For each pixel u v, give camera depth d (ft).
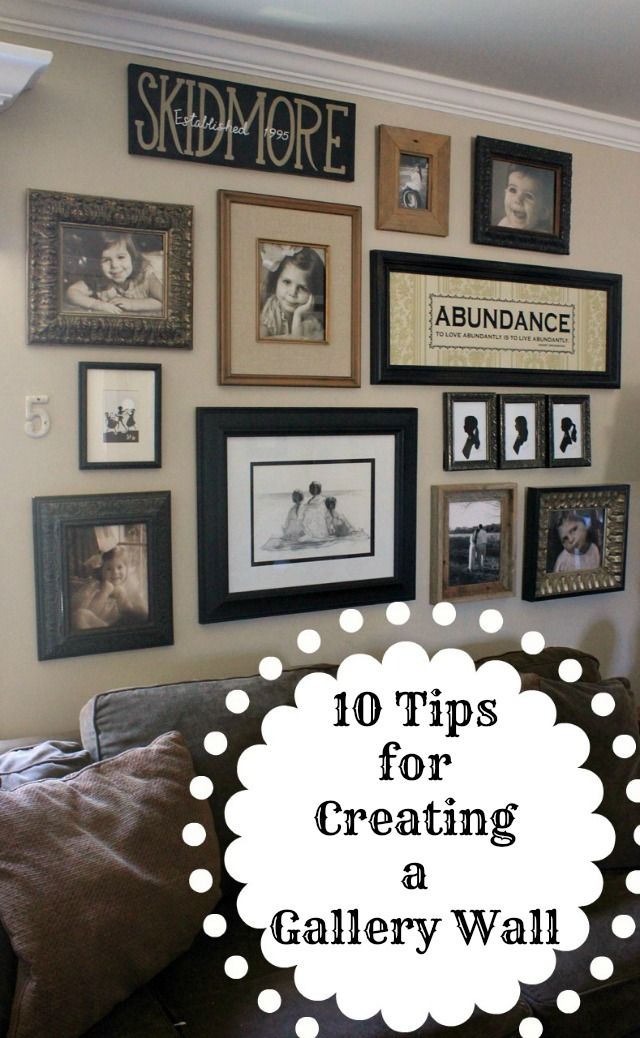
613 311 9.95
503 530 9.46
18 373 7.14
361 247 8.46
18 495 7.21
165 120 7.45
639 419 10.37
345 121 8.21
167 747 6.44
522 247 9.25
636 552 10.47
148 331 7.49
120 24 7.18
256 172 7.94
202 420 7.77
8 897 5.21
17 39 6.95
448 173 8.80
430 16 7.27
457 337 9.00
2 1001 5.07
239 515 8.04
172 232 7.53
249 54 7.70
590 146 9.73
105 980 5.32
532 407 9.55
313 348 8.25
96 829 5.73
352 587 8.61
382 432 8.66
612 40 7.73
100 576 7.47
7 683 7.27
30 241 7.02
